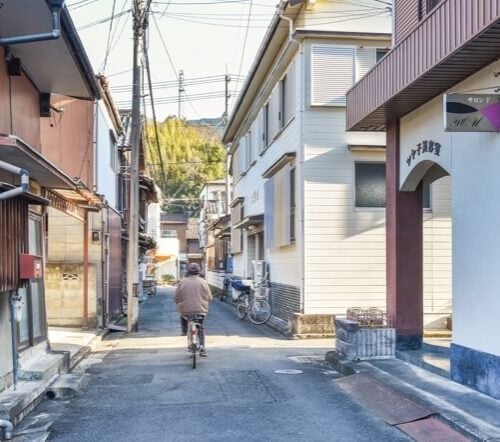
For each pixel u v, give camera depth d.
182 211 63.97
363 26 13.73
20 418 6.42
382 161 13.76
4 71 7.50
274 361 10.12
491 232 6.66
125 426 6.20
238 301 19.86
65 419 6.51
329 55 13.73
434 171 9.61
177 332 14.87
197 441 5.65
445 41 6.44
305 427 6.09
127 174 21.81
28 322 8.58
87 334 13.28
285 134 15.42
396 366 8.72
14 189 5.89
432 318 13.41
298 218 13.84
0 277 6.23
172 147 44.53
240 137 24.55
